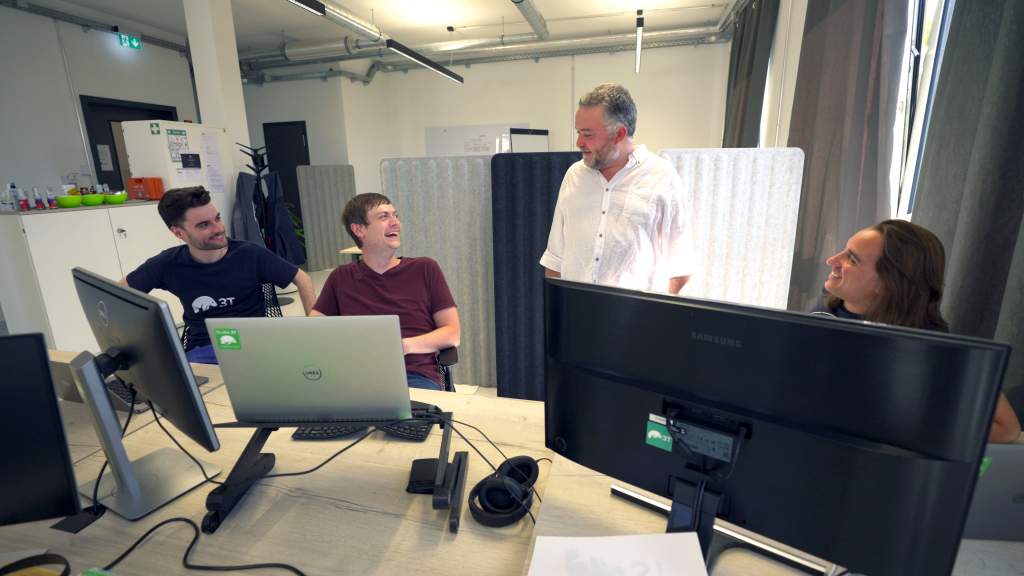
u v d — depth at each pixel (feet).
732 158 7.71
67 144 15.96
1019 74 3.73
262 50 21.13
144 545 2.78
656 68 21.52
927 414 1.73
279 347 3.06
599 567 2.37
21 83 14.71
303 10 16.80
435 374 5.77
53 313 10.64
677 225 6.04
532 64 23.03
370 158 24.41
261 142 23.99
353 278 6.06
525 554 2.65
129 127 12.85
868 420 1.86
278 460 3.57
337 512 3.01
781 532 2.20
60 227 10.67
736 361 2.11
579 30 20.21
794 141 8.86
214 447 2.95
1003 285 4.06
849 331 1.84
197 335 6.66
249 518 2.97
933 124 4.79
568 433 2.77
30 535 2.88
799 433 2.01
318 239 21.95
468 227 8.85
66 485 2.51
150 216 12.51
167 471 3.44
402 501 3.11
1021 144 3.81
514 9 17.35
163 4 15.93
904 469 1.80
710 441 2.22
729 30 18.62
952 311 4.34
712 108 21.22
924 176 4.89
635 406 2.44
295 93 22.97
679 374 2.27
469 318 9.34
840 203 7.14
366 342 2.99
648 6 17.29
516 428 3.92
